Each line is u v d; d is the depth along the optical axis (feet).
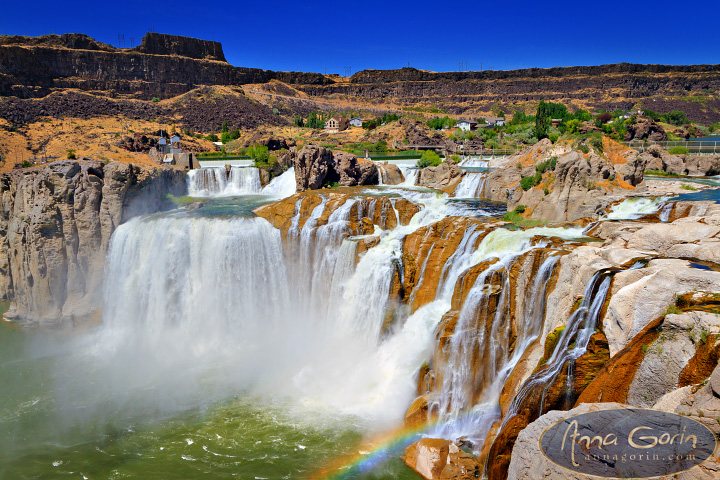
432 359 121.19
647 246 105.29
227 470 102.99
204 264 173.47
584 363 80.69
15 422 123.95
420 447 98.84
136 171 198.18
